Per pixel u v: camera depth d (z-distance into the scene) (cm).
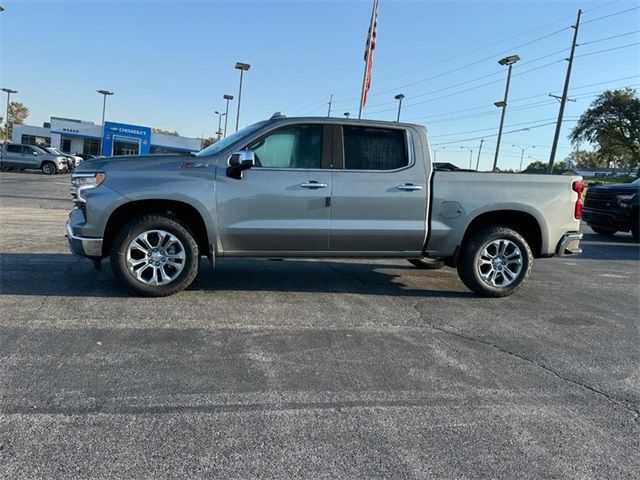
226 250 580
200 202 559
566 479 271
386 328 507
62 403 328
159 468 265
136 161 565
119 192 546
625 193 1344
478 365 422
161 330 468
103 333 453
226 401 341
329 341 462
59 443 283
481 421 329
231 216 570
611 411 351
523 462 285
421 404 348
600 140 6266
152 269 564
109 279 637
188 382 366
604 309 623
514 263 638
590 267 950
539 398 366
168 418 316
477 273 630
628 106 5881
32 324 468
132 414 318
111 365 388
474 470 276
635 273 905
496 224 645
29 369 374
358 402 347
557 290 723
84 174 556
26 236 941
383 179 595
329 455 283
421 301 617
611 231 1491
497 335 501
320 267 791
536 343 483
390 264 845
